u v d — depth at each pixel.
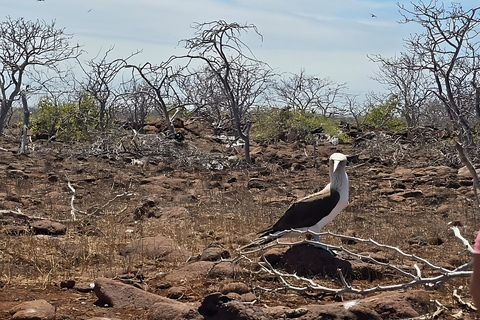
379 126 31.77
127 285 6.45
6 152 20.61
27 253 8.19
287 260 7.53
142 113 26.66
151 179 15.61
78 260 7.99
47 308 5.89
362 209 12.73
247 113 25.91
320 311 5.63
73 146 22.25
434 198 14.11
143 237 9.31
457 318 6.03
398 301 5.96
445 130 23.36
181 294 6.68
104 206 10.80
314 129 27.69
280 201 13.35
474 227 10.70
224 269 7.34
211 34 19.84
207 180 16.25
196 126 27.36
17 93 22.67
